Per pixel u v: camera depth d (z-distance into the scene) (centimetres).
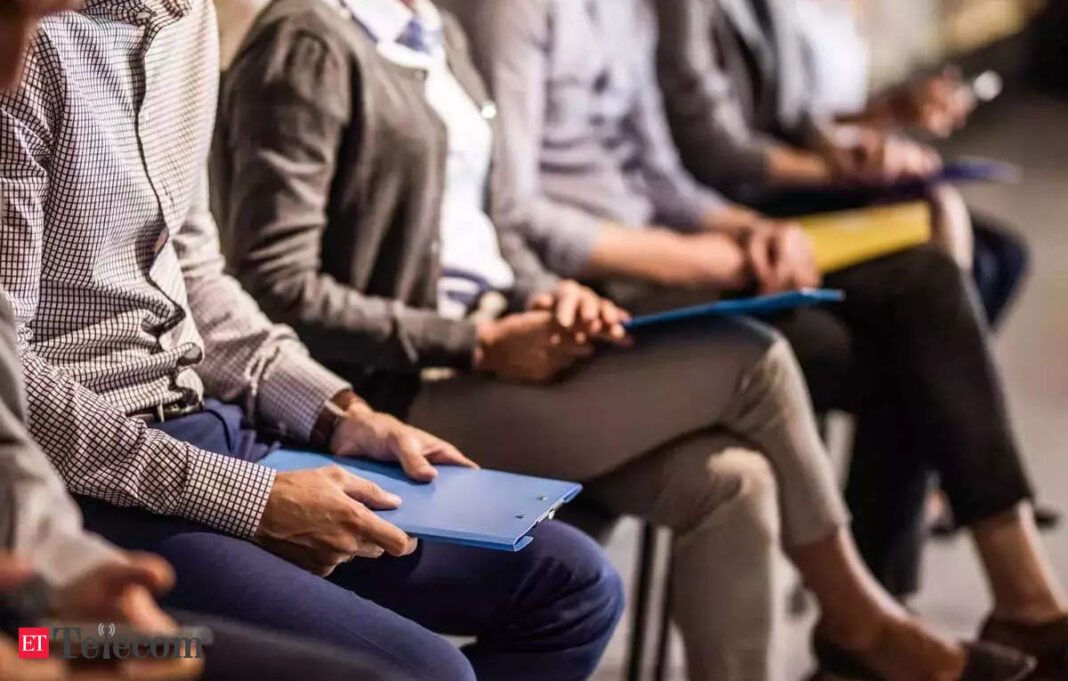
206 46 165
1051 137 841
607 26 266
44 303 149
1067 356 491
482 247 218
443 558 167
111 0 148
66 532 110
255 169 188
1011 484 236
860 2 442
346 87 193
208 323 174
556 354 199
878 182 315
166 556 142
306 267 190
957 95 366
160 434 146
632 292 265
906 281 244
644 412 195
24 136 140
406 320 195
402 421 200
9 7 111
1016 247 318
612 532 209
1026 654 232
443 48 214
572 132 262
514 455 199
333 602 141
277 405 176
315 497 148
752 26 326
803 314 250
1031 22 920
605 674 261
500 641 169
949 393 238
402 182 198
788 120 334
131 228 154
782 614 195
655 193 284
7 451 115
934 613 293
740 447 196
